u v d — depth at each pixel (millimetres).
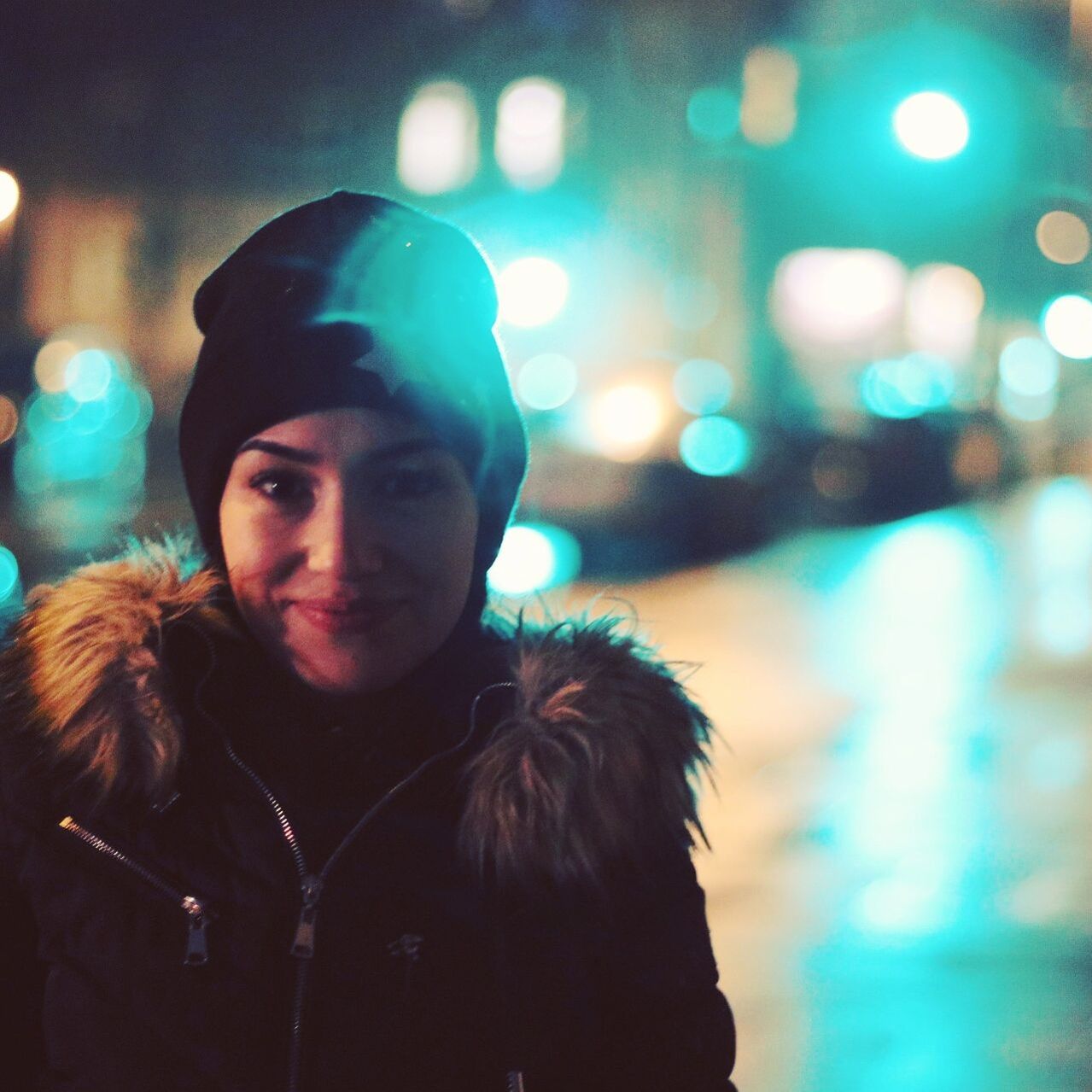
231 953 1601
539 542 14867
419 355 1612
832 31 27734
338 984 1596
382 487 1637
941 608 13062
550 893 1641
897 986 5039
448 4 30844
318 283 1607
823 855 6328
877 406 24453
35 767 1657
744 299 28969
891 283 28312
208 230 32688
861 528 19953
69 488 18500
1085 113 18750
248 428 1617
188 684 1667
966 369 29062
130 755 1612
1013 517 21922
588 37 30016
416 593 1642
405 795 1649
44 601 1707
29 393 18922
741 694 9430
